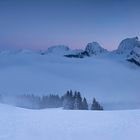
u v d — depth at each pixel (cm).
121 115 1630
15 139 1088
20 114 1686
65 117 1569
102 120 1466
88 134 1162
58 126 1319
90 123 1388
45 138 1107
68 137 1122
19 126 1315
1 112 1762
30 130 1234
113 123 1376
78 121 1443
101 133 1176
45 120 1472
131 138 1096
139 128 1255
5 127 1287
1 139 1083
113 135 1142
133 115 1622
